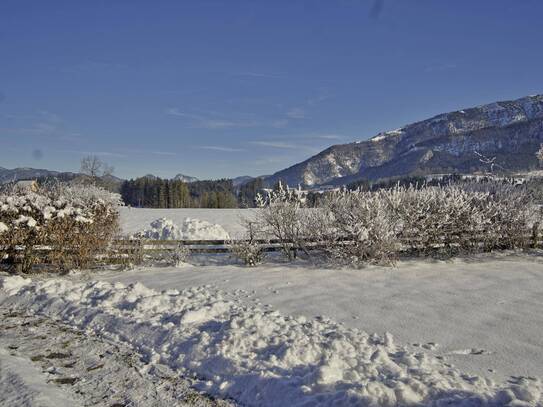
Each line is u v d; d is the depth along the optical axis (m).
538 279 10.19
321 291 9.05
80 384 4.84
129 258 12.84
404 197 13.62
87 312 7.34
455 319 6.99
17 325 7.07
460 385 4.34
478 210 14.21
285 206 13.55
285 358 5.00
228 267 12.14
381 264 12.03
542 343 5.87
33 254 11.70
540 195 15.46
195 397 4.52
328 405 3.91
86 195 14.12
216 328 6.13
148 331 6.30
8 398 4.30
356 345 5.42
